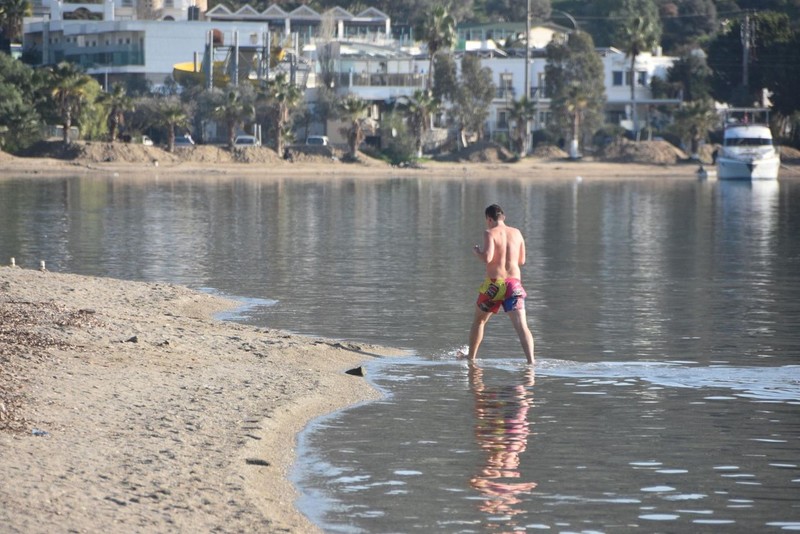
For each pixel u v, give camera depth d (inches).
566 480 792.9
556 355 1284.4
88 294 1628.9
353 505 733.9
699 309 1678.2
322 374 1135.6
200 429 882.8
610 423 956.0
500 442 892.6
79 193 4739.2
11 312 1326.3
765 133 7421.3
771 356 1285.7
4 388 938.1
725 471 818.2
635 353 1301.7
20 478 706.2
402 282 1969.7
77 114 7352.4
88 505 673.6
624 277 2108.8
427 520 707.4
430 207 4279.0
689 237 3105.3
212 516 684.1
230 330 1386.6
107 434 839.1
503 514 720.3
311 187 5767.7
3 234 2819.9
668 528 699.4
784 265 2346.2
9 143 7027.6
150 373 1072.8
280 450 855.1
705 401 1043.9
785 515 724.0
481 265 2255.2
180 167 7145.7
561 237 3073.3
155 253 2433.6
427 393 1069.1
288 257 2395.4
